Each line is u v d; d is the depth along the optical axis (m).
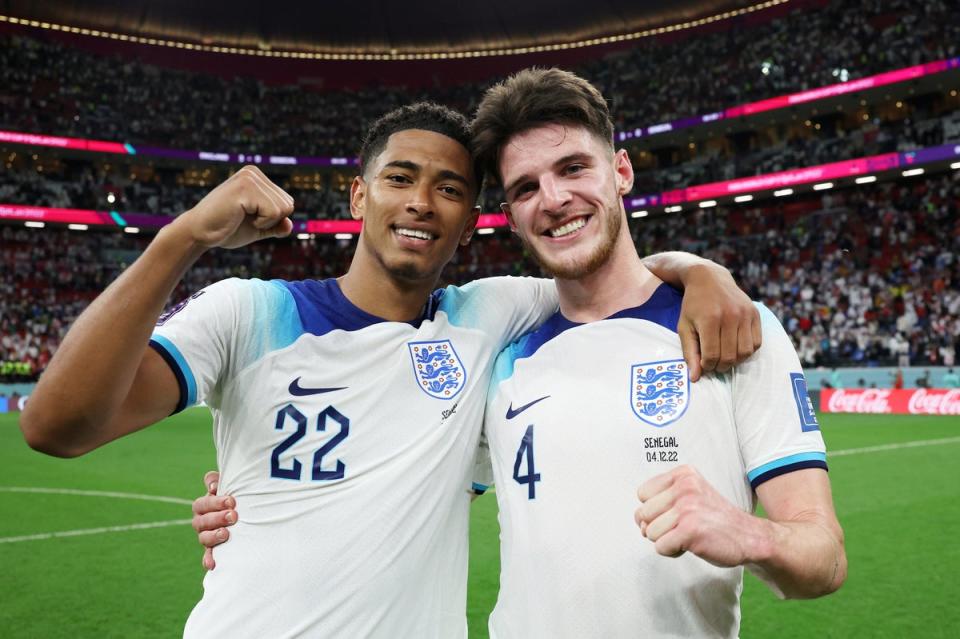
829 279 25.47
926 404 17.48
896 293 23.45
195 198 34.38
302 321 2.02
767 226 29.30
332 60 36.38
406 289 2.12
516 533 1.88
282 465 1.91
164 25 33.78
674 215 31.42
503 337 2.26
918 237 25.11
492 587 4.90
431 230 2.07
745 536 1.41
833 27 28.48
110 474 10.08
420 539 1.96
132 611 4.48
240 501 1.93
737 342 1.79
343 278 2.22
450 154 2.11
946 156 23.56
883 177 25.92
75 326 1.61
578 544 1.78
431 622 1.98
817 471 1.70
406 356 2.05
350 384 1.99
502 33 35.22
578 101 1.96
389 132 2.13
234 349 1.96
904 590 4.67
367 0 34.31
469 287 2.35
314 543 1.86
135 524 6.93
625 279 2.05
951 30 25.48
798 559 1.46
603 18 33.81
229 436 1.99
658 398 1.85
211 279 32.75
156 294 1.59
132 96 33.69
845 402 19.31
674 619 1.74
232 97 35.38
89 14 32.50
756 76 29.61
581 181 1.96
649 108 32.03
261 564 1.86
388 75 36.53
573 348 1.99
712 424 1.80
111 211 31.47
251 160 33.19
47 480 9.57
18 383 24.72
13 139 29.14
